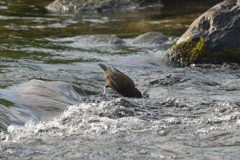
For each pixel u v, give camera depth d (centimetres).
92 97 1922
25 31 4562
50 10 7175
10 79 2212
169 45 3819
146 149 1118
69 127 1398
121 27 5081
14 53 3209
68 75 2450
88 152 1116
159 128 1330
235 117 1412
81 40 3975
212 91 1991
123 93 1914
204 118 1438
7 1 8369
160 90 2069
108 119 1466
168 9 7206
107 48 3650
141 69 2795
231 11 3130
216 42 3008
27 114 1546
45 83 2023
